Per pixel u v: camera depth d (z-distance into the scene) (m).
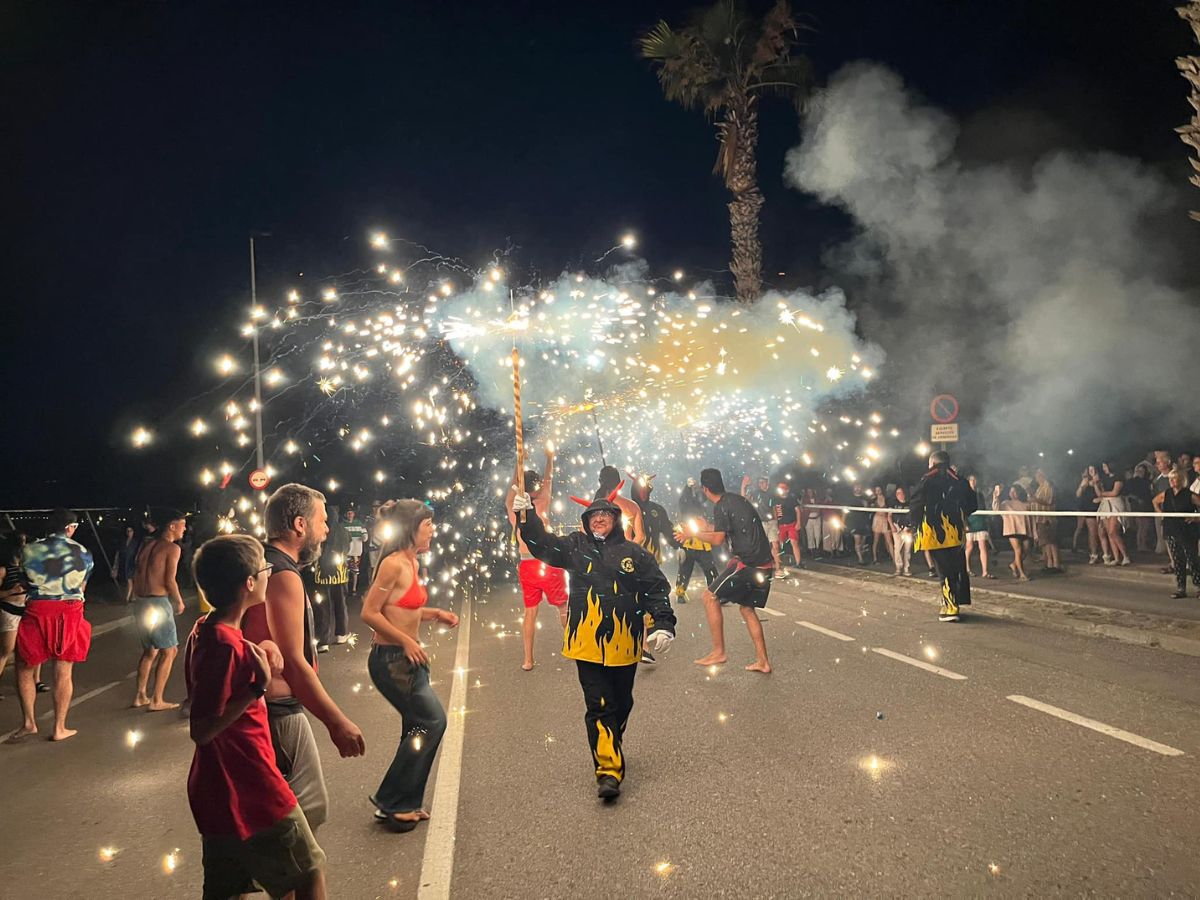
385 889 4.83
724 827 5.32
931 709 7.57
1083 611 12.06
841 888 4.42
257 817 3.63
